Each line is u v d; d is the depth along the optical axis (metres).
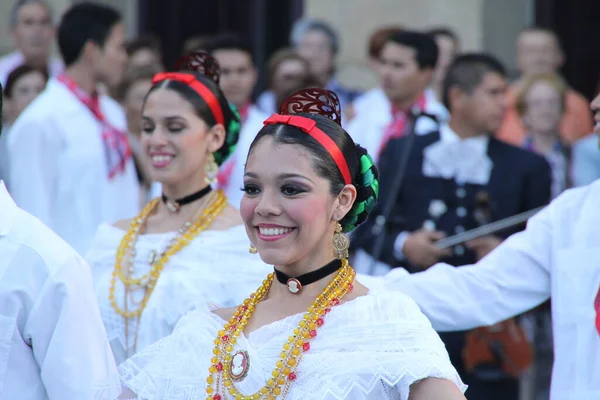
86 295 6.25
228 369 5.37
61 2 16.28
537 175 10.22
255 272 7.67
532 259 7.24
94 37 11.38
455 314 7.32
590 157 13.62
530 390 11.73
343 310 5.36
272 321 5.47
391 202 10.27
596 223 6.95
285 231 5.35
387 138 12.68
